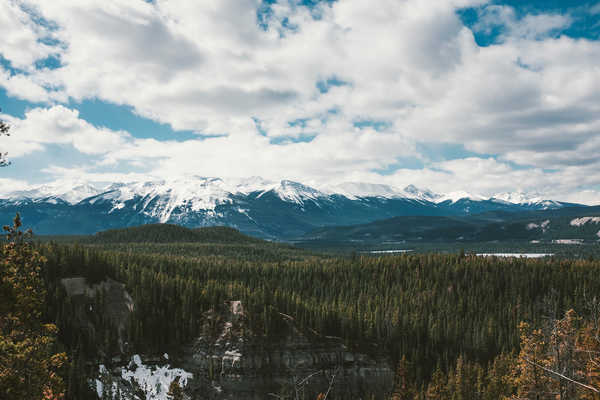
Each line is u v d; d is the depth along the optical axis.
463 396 121.25
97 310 163.38
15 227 39.09
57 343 125.88
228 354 150.88
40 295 39.72
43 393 38.72
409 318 175.00
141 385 145.88
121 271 184.25
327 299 194.12
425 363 155.50
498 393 110.69
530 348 55.03
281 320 159.75
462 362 130.88
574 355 45.88
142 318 161.50
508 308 192.00
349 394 147.62
